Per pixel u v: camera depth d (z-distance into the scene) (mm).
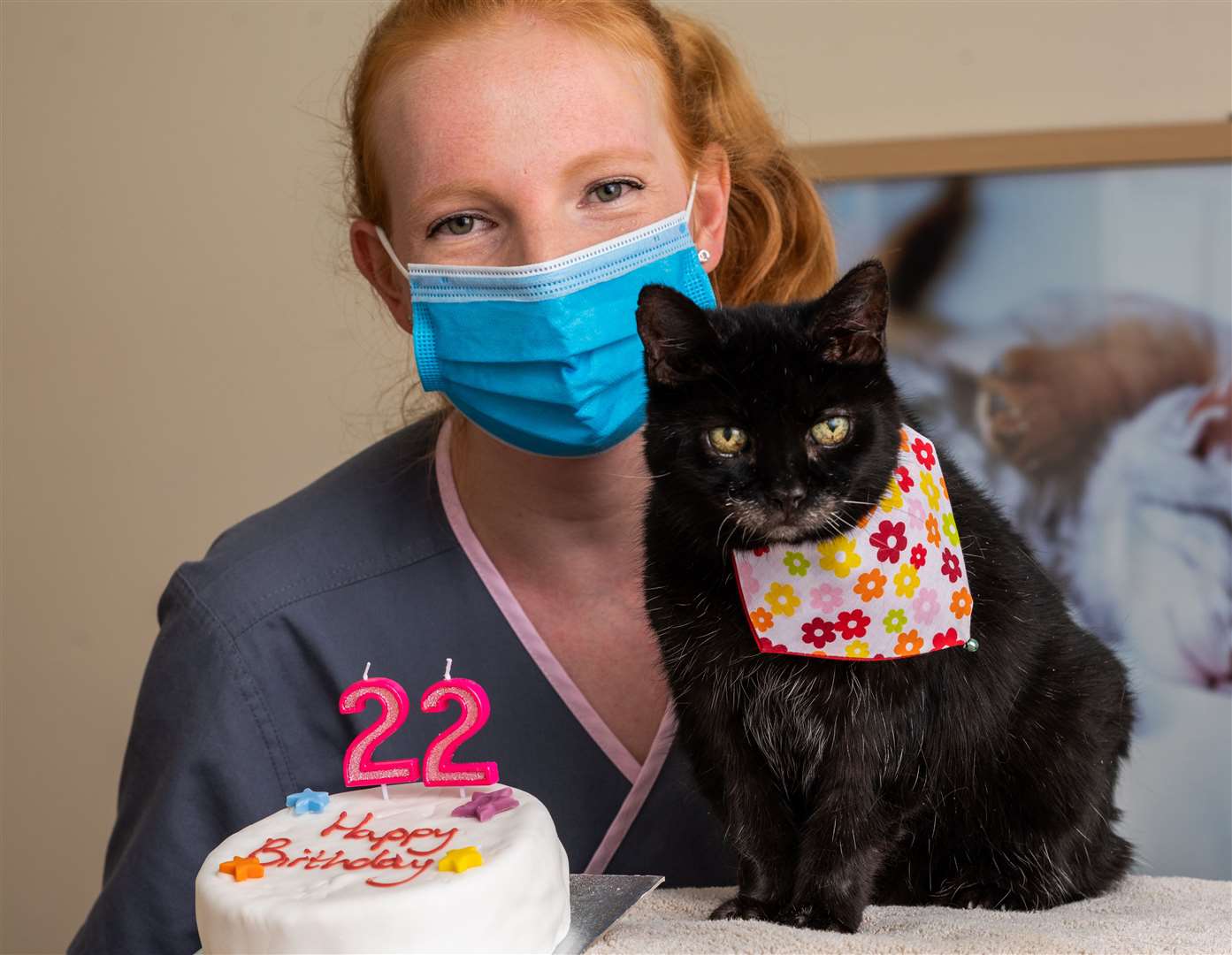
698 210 1897
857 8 3012
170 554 3215
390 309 1905
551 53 1594
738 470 1439
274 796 1806
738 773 1517
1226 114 2951
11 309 3193
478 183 1592
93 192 3164
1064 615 1675
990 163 2857
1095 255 2838
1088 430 2846
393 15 1736
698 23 2057
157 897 1729
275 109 3109
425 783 1360
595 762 1831
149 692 1870
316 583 1875
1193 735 2789
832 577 1392
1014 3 2977
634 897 1360
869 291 1439
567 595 1867
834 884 1403
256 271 3152
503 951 1129
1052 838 1569
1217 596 2779
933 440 1716
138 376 3191
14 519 3221
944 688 1442
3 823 3234
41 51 3135
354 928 1082
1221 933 1245
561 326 1611
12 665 3225
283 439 3182
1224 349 2789
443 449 1968
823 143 2982
